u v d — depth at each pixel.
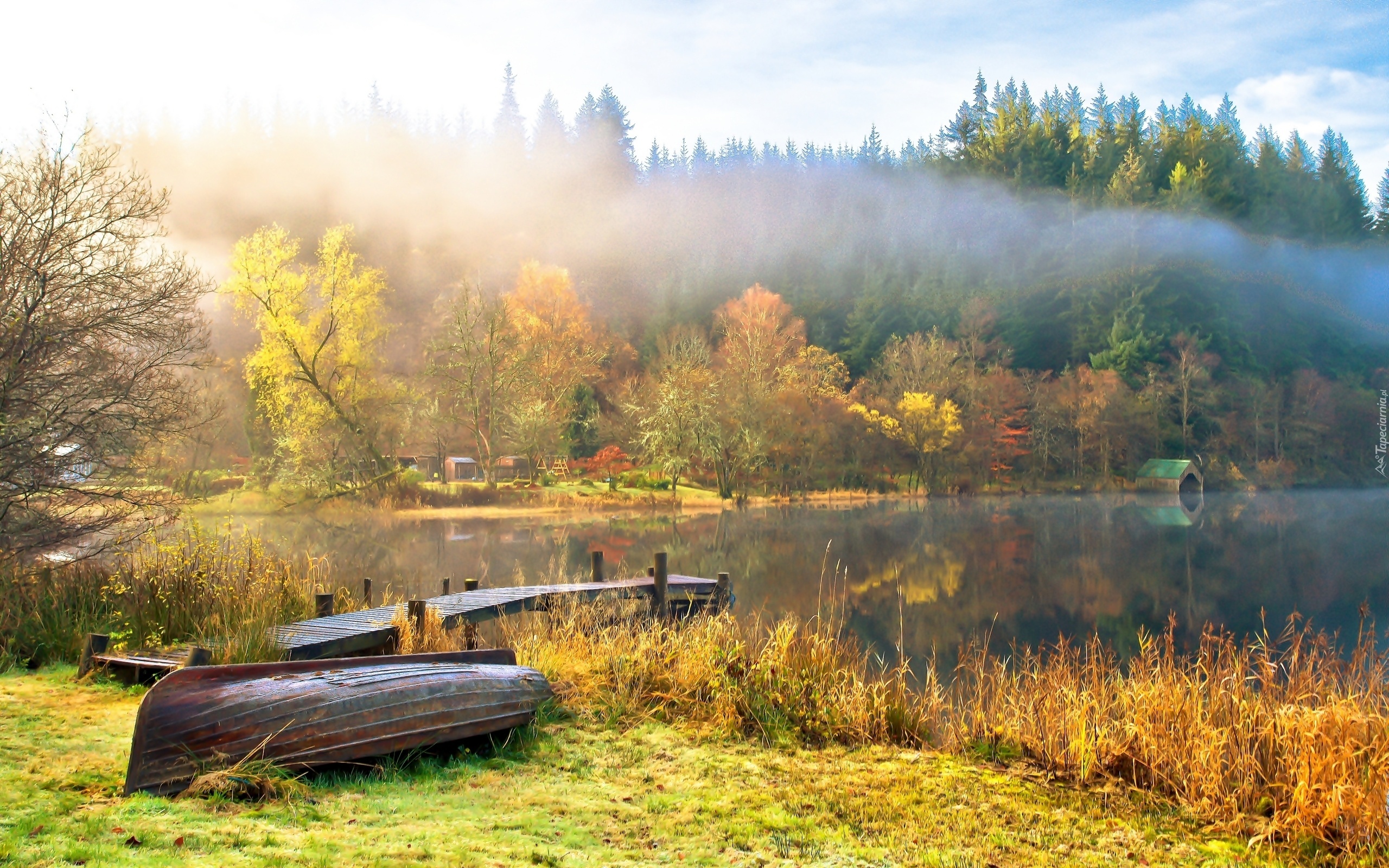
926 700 8.23
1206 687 7.29
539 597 12.17
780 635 8.99
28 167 10.51
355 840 4.12
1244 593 22.14
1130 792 6.17
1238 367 83.62
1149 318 86.50
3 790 4.55
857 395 67.44
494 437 49.59
